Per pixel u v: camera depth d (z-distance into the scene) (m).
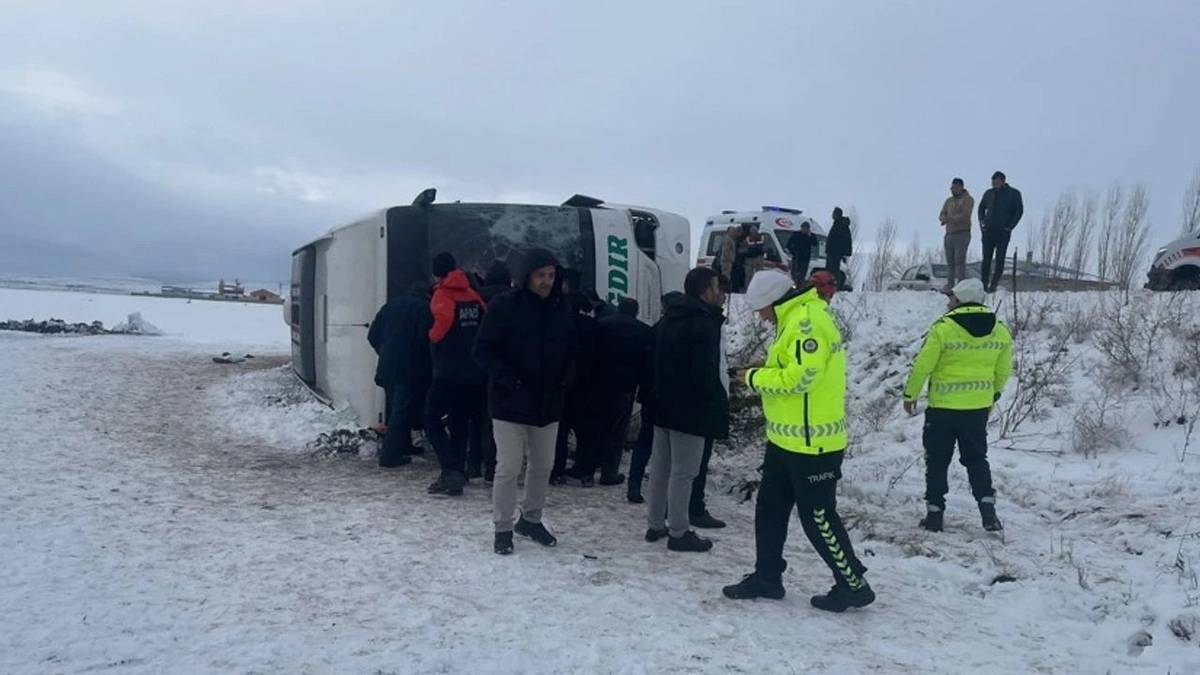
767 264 19.20
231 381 14.27
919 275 23.47
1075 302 13.25
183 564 5.61
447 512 7.09
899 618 5.21
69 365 14.99
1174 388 9.65
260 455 9.27
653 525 6.52
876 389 11.98
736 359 10.78
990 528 6.94
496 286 7.64
